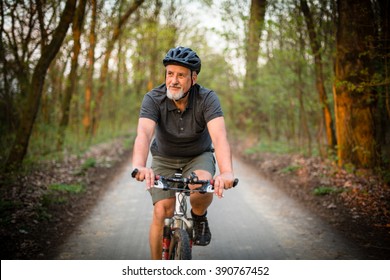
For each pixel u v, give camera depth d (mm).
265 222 6691
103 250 5414
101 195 8547
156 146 4266
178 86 3609
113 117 21125
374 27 8141
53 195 7379
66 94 11805
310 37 9742
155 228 3898
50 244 5480
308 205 7484
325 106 10227
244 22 11398
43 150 10297
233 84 19188
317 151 12008
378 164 8602
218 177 3232
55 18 9594
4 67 8656
